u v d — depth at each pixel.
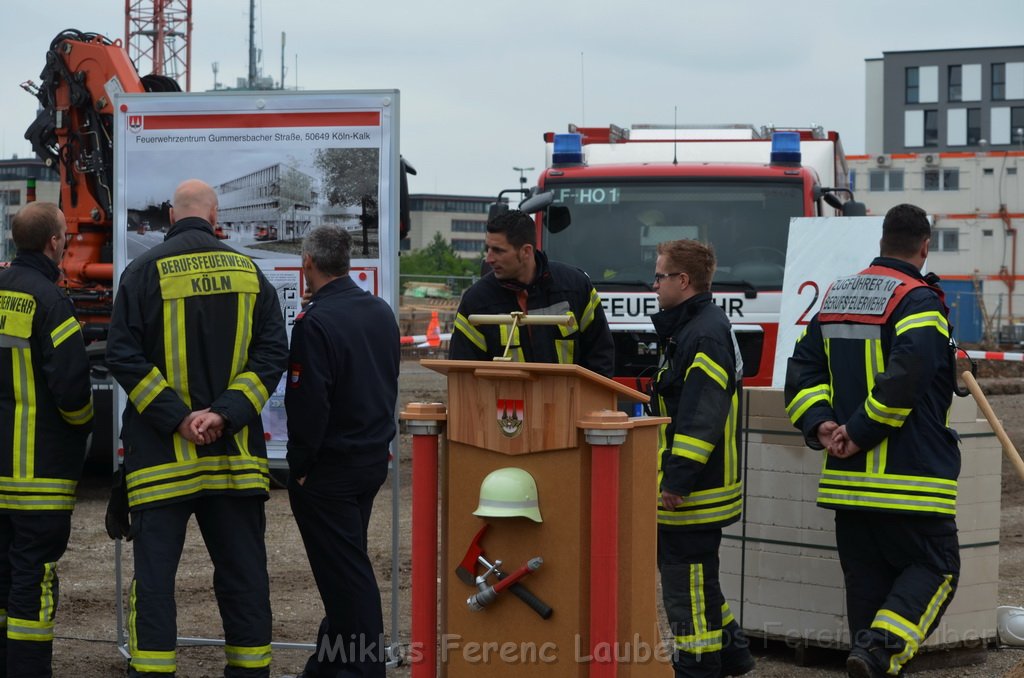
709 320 5.51
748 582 6.73
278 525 10.77
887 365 5.48
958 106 80.75
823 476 5.73
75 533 10.23
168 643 5.28
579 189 11.43
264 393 5.45
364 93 6.39
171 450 5.36
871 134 83.81
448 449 4.80
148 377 5.29
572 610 4.58
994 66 80.00
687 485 5.38
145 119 6.52
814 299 8.30
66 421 5.82
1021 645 6.86
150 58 56.50
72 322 5.76
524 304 5.91
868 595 5.73
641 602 4.83
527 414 4.61
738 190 11.25
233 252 5.57
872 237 8.23
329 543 5.73
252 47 60.25
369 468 5.76
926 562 5.56
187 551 9.66
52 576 5.82
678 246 5.63
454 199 112.56
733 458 5.62
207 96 6.49
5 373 5.73
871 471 5.55
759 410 6.66
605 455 4.48
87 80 12.51
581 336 6.01
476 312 5.94
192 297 5.41
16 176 47.50
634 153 12.09
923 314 5.46
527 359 5.87
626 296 11.03
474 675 4.75
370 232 6.39
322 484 5.69
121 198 6.54
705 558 5.58
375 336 5.81
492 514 4.53
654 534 4.91
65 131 12.62
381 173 6.38
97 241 12.74
